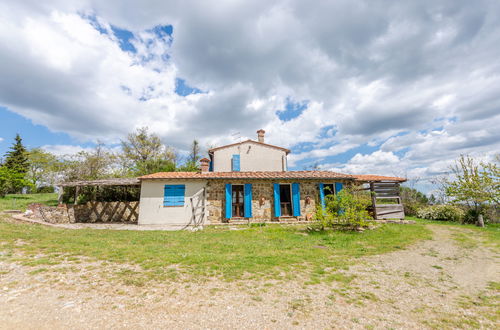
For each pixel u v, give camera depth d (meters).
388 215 13.17
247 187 13.07
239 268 4.89
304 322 2.81
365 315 3.04
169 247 6.79
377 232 9.80
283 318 2.90
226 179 13.18
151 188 12.74
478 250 6.94
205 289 3.77
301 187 13.48
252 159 20.08
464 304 3.45
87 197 16.05
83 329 2.50
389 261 5.83
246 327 2.64
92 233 9.02
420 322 2.89
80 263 4.85
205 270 4.70
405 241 8.10
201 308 3.10
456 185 13.50
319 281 4.30
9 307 2.96
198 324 2.67
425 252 6.72
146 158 28.53
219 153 19.95
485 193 12.21
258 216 12.95
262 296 3.57
